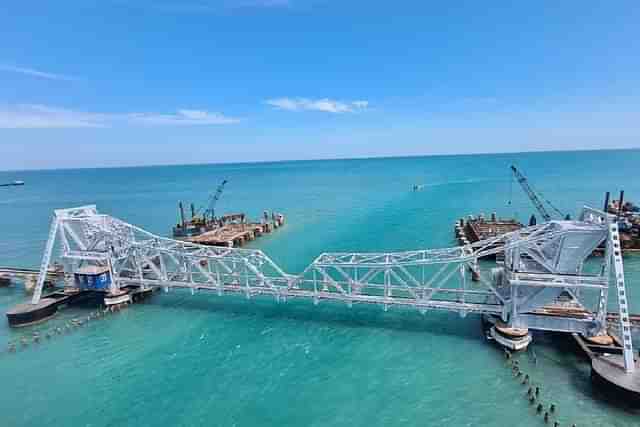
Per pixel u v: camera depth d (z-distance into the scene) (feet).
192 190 576.20
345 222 277.85
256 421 78.13
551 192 372.17
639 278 148.77
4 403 86.99
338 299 121.29
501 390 84.79
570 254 93.25
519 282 94.43
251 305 138.62
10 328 125.18
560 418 74.90
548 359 94.43
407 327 116.06
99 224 142.72
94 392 90.07
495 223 223.92
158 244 145.28
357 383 89.51
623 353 80.84
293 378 92.58
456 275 162.40
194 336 115.96
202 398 86.28
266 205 385.29
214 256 134.21
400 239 220.43
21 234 280.31
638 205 288.92
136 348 109.70
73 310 138.51
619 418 74.28
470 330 112.27
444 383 88.07
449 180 559.79
